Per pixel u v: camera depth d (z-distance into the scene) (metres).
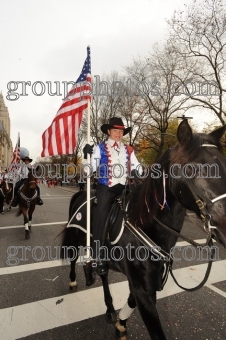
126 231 2.56
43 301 3.74
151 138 19.94
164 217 2.29
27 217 7.41
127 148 3.19
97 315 3.40
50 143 3.76
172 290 4.08
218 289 4.11
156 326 2.21
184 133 1.99
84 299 3.81
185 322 3.23
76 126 3.66
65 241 3.99
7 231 8.14
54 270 4.94
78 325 3.18
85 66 3.59
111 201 2.93
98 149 3.10
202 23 13.81
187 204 1.92
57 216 11.02
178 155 1.97
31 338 2.92
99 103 19.05
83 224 3.47
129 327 3.14
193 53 14.62
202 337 2.95
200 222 2.08
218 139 2.03
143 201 2.41
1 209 11.75
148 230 2.40
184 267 5.00
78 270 4.98
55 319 3.29
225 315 3.38
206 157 1.84
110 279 4.52
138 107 17.42
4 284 4.31
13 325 3.15
